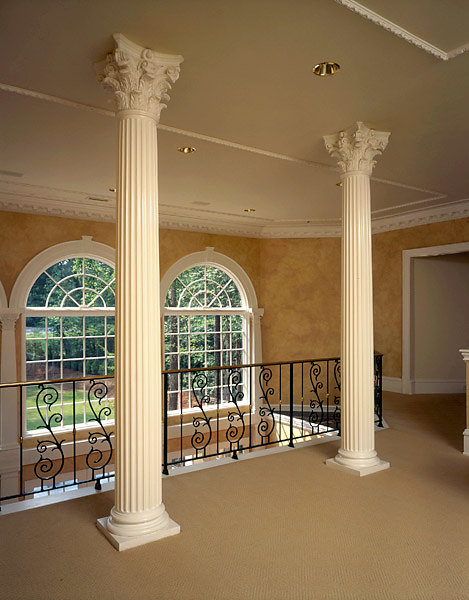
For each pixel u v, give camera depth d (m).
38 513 3.58
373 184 6.70
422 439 5.75
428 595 2.52
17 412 7.52
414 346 9.09
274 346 10.20
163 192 7.41
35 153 5.48
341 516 3.52
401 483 4.22
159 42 3.15
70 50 3.23
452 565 2.82
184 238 9.35
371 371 4.70
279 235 10.21
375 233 9.60
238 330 10.30
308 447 5.40
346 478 4.36
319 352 10.06
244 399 10.18
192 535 3.21
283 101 4.05
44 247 7.83
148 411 3.25
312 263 10.15
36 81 3.67
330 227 9.98
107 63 3.25
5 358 7.42
